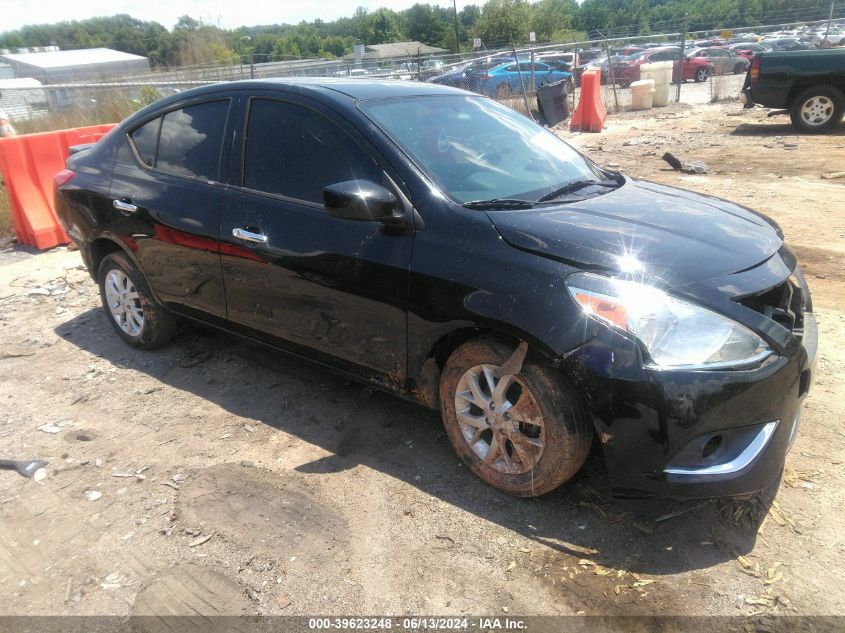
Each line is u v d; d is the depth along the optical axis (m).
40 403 4.04
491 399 2.93
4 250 7.29
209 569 2.67
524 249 2.77
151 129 4.30
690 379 2.44
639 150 11.58
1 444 3.62
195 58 37.38
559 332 2.58
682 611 2.40
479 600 2.49
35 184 7.27
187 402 3.99
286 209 3.45
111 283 4.67
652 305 2.51
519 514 2.91
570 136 13.78
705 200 3.54
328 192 2.97
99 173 4.49
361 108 3.41
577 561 2.64
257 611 2.47
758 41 32.88
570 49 28.89
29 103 15.23
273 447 3.50
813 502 2.91
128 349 4.75
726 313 2.53
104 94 14.90
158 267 4.18
